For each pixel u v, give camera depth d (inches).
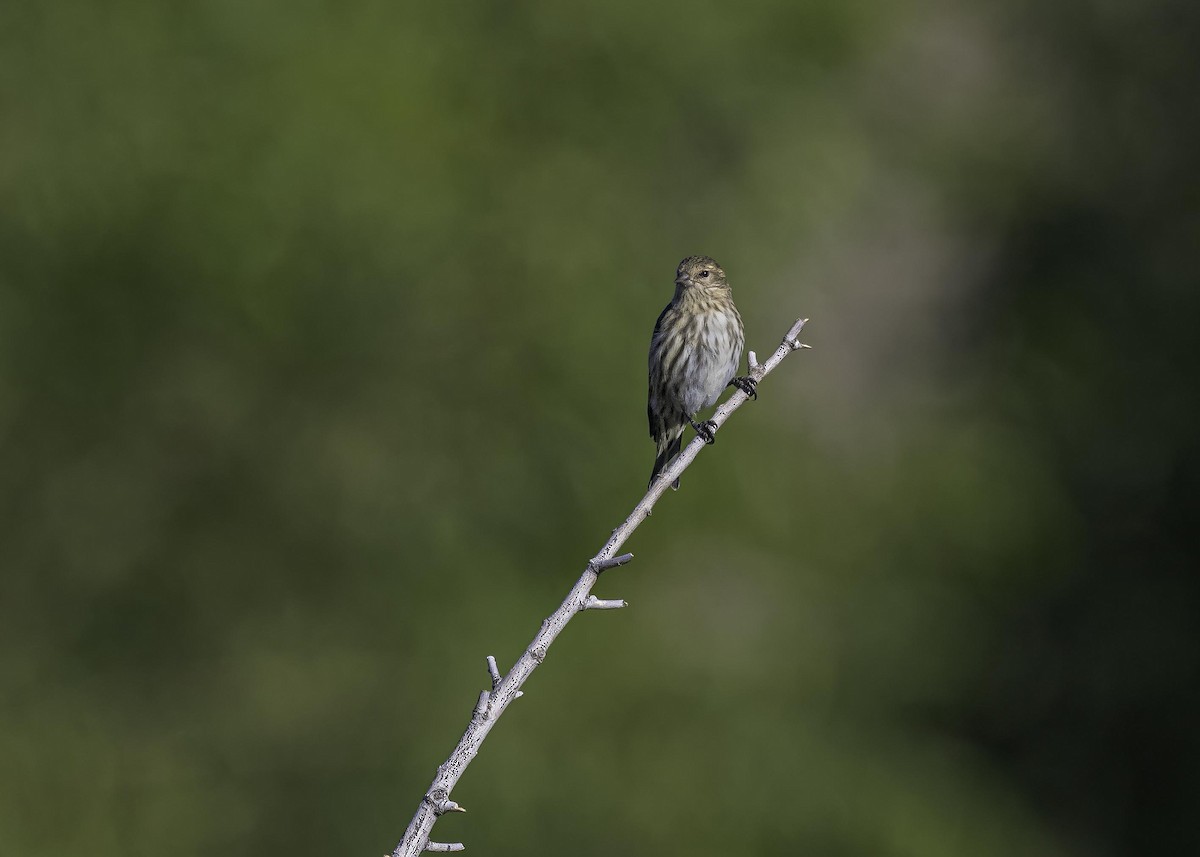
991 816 737.6
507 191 658.2
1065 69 968.3
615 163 689.0
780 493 709.3
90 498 645.9
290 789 650.8
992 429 829.8
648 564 671.1
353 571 650.8
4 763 634.2
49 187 610.5
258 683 653.3
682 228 708.7
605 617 661.3
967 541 775.1
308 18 646.5
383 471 648.4
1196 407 849.5
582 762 645.3
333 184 609.0
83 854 627.5
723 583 711.1
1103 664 816.3
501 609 634.8
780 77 732.0
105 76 625.6
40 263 618.5
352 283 617.3
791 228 730.2
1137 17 965.8
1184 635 819.4
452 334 641.0
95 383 629.0
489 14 685.9
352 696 650.8
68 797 635.5
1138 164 935.0
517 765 631.2
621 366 651.5
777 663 703.1
